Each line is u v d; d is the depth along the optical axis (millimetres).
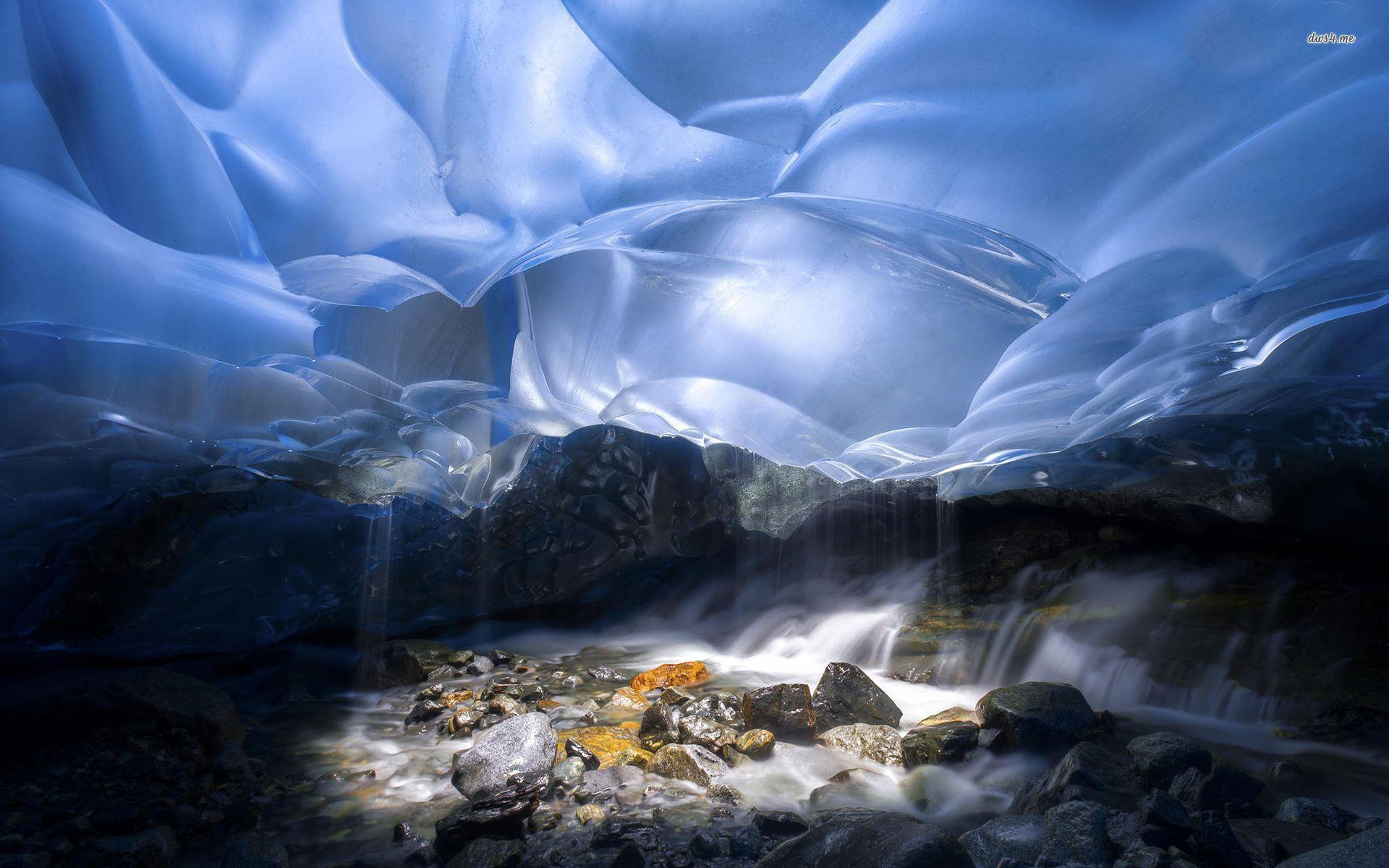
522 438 4793
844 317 2336
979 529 6684
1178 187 1768
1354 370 2877
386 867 2904
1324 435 4293
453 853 2928
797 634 6121
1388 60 1540
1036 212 1859
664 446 6824
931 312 2262
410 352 2898
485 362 2967
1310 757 3459
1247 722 3949
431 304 2799
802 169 1842
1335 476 4391
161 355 3041
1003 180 1821
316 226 2109
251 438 3420
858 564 6816
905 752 3617
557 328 2787
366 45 1780
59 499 4781
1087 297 2055
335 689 5465
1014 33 1614
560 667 5887
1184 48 1578
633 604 7070
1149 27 1565
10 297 2336
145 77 1970
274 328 2693
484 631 6832
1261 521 4777
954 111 1741
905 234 2016
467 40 1767
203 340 2619
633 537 6895
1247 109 1639
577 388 2982
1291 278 1916
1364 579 4621
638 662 6000
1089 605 5117
